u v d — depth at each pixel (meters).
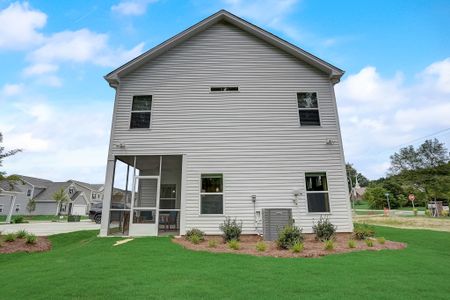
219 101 11.61
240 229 9.65
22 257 7.88
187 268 5.47
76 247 8.63
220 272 5.14
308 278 4.74
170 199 13.66
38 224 22.64
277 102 11.62
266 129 11.29
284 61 12.14
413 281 4.58
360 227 10.08
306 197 10.59
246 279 4.67
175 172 14.00
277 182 10.73
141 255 6.79
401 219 22.78
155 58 12.12
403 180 45.06
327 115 11.52
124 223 11.68
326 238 8.92
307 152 11.06
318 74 12.04
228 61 12.10
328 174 10.84
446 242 9.30
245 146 11.10
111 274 5.04
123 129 11.31
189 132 11.24
